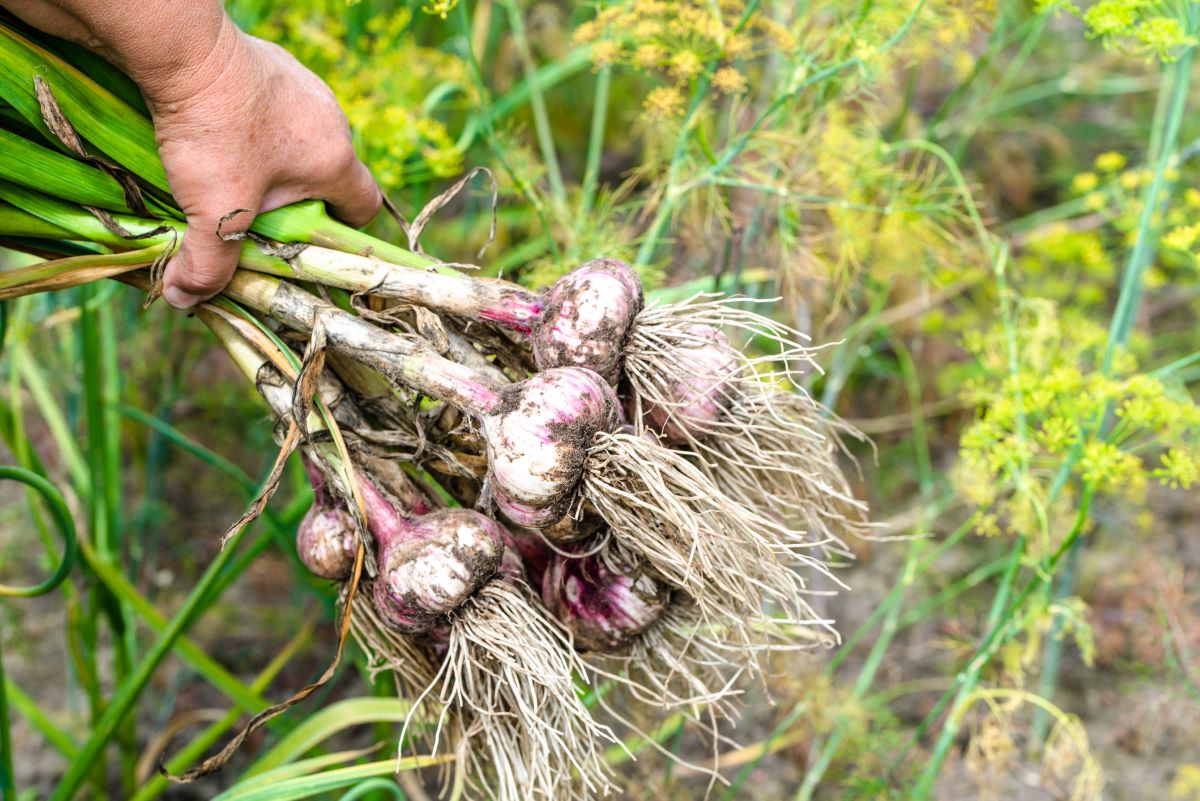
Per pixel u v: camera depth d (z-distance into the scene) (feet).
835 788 3.09
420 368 1.90
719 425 1.99
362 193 1.98
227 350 1.99
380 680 2.56
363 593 2.03
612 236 2.60
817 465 2.14
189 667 3.21
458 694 2.05
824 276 2.63
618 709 2.73
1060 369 2.45
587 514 1.94
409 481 2.02
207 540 3.81
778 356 2.00
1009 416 2.48
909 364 3.41
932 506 3.16
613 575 1.99
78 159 1.90
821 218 3.25
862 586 3.75
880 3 2.58
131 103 1.89
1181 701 2.99
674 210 2.61
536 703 1.92
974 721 2.90
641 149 4.71
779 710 3.11
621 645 2.03
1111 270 3.09
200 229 1.86
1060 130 5.15
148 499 3.31
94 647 2.90
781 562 2.07
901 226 2.78
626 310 1.90
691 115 2.43
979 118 3.56
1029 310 2.91
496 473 1.86
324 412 1.93
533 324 1.92
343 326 1.91
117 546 2.94
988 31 2.72
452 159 2.61
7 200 1.91
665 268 3.06
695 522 1.87
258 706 2.80
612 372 1.92
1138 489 2.81
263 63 1.86
